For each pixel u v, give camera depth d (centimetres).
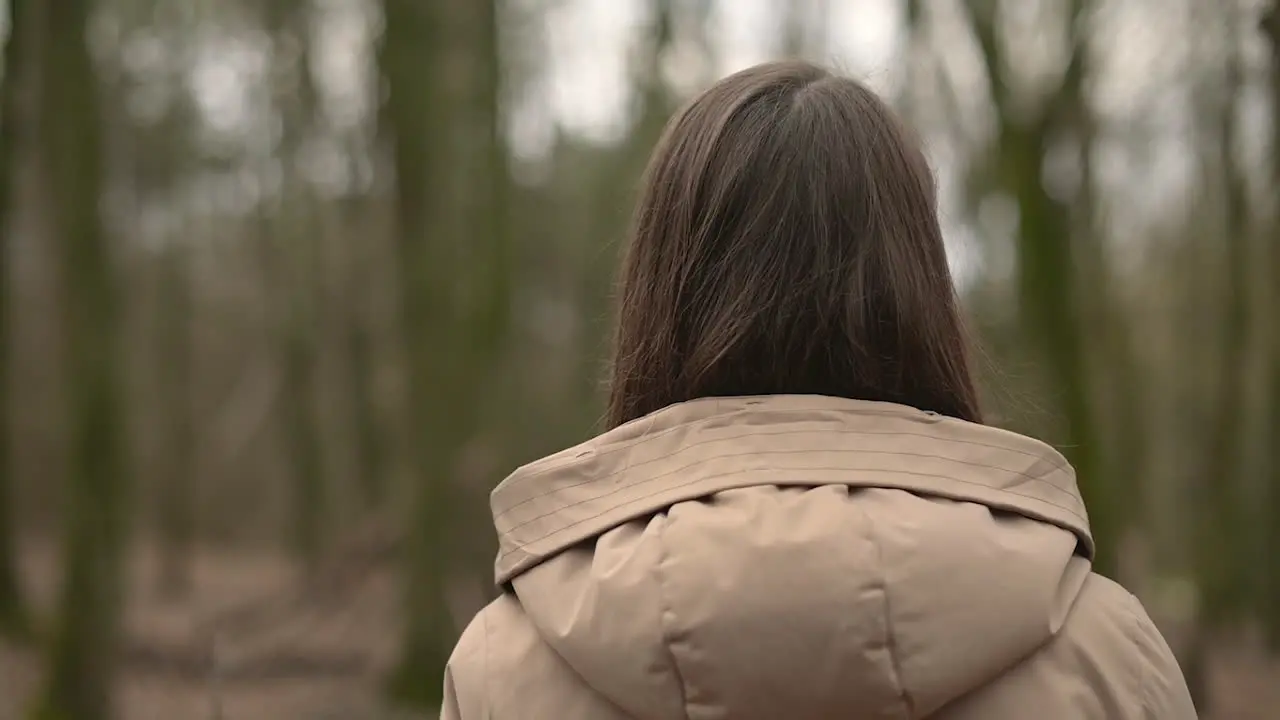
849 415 86
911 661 76
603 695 84
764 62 104
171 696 915
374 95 998
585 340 1248
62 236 817
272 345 2139
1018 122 743
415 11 969
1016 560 80
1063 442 720
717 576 77
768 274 93
